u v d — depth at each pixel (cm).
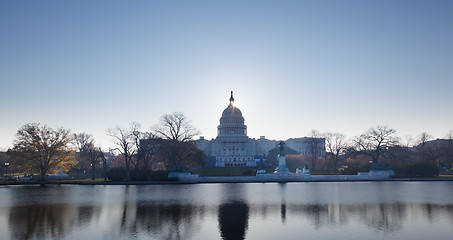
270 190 6047
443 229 2655
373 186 6950
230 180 8931
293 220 3042
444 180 8781
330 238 2384
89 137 14000
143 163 11019
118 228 2741
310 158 15588
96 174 12738
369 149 11706
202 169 13875
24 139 8831
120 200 4538
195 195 5159
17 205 4088
